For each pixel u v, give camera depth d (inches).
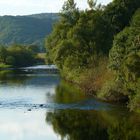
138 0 3535.9
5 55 7229.3
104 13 3462.1
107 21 3351.4
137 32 2281.0
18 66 7150.6
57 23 3838.6
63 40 3479.3
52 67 6343.5
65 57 3440.0
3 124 1782.7
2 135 1603.1
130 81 1991.9
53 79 3895.2
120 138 1514.5
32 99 2449.6
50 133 1625.2
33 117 1918.1
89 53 3267.7
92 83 2647.6
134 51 2081.7
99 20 3309.5
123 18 3454.7
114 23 3427.7
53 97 2518.5
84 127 1700.3
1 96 2583.7
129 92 2069.4
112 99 2257.6
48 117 1910.7
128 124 1721.2
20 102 2345.0
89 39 3272.6
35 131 1663.4
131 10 3481.8
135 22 2906.0
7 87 3139.8
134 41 2146.9
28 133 1630.2
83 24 3316.9
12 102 2347.4
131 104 2007.9
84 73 2955.2
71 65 3341.5
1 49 7258.9
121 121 1775.3
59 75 4453.7
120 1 3494.1
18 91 2856.8
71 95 2598.4
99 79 2566.4
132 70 1950.1
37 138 1558.8
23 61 7460.6
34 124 1777.8
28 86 3213.6
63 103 2276.1
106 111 2000.5
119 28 3420.3
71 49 3344.0
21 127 1724.9
